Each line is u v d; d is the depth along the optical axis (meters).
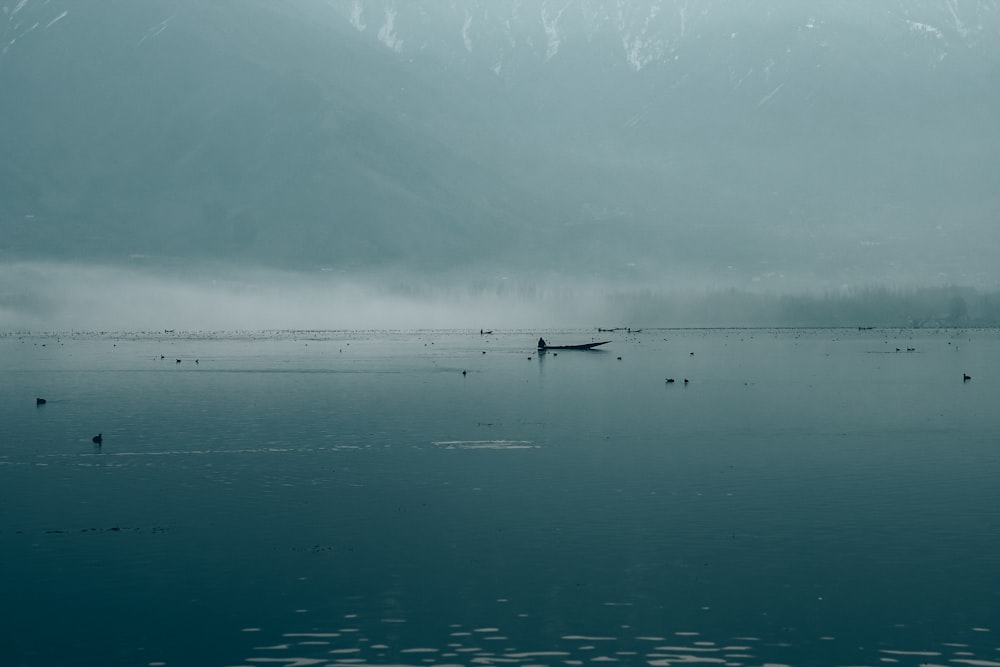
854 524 59.09
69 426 100.62
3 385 150.12
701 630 44.88
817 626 45.22
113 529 59.38
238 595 48.88
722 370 177.38
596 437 91.31
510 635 44.47
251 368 186.50
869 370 177.00
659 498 65.75
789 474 73.31
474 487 69.38
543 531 58.19
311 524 60.12
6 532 58.84
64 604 48.06
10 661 42.59
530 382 150.62
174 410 114.06
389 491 68.31
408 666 41.88
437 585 49.94
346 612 46.88
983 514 61.16
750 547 55.00
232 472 75.06
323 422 102.31
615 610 46.88
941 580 50.09
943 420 102.62
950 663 42.06
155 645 43.84
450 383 149.12
